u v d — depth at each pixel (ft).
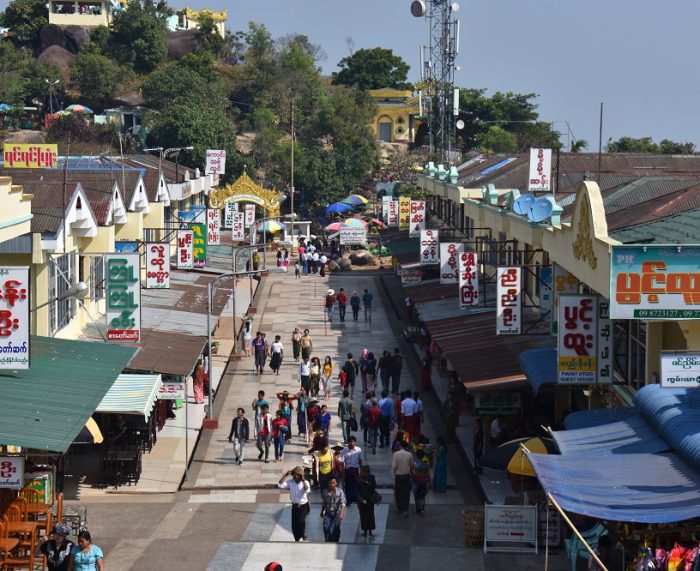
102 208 180.04
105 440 140.05
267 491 139.03
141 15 592.60
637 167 254.47
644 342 122.42
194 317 191.93
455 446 161.48
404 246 314.76
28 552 102.99
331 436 166.50
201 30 621.72
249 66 590.96
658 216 135.13
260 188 379.96
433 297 218.79
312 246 357.82
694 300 102.12
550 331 151.64
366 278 334.44
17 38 619.67
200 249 245.65
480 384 142.51
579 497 82.69
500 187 254.88
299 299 295.48
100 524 121.60
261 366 209.56
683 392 98.99
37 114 529.45
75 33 602.85
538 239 158.30
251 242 326.03
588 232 121.90
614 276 102.63
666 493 82.53
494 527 110.42
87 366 122.52
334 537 114.42
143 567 105.70
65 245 149.48
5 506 106.22
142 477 142.92
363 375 193.06
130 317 145.59
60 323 156.56
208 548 112.47
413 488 134.10
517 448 118.62
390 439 164.96
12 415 103.04
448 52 357.41
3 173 210.38
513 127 577.02
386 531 119.55
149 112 497.05
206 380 188.14
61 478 129.18
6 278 98.63
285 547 111.75
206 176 366.22
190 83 518.78
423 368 197.16
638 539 93.35
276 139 500.74
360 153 500.74
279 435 153.38
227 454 156.35
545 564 101.30
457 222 278.05
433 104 414.62
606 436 98.32
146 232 232.12
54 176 208.33
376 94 613.93
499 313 148.97
